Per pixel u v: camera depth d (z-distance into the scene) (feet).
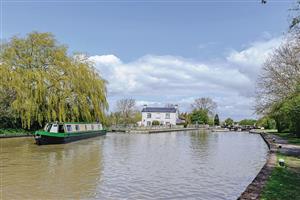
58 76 147.54
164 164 72.95
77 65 155.53
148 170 64.54
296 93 97.40
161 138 171.32
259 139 168.96
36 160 77.82
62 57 150.30
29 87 138.31
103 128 178.50
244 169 66.85
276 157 69.21
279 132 204.44
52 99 141.49
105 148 109.29
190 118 413.39
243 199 33.60
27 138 137.39
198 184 51.83
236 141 152.46
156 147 115.44
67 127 129.39
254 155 92.63
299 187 40.14
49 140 115.44
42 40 149.48
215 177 57.77
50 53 150.51
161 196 44.34
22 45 148.36
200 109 426.51
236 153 97.86
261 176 46.60
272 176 46.60
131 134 209.15
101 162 75.25
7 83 135.13
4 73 135.44
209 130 318.86
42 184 51.13
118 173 60.90
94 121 165.27
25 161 76.02
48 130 120.47
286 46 124.06
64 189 47.98
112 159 80.79
